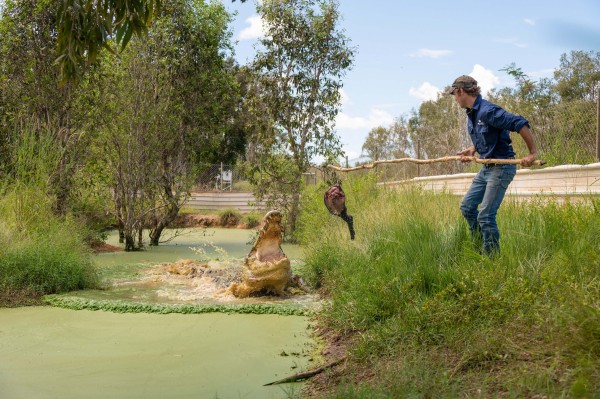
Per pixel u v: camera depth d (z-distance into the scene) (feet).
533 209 26.09
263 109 58.59
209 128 61.00
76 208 49.60
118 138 52.80
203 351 19.92
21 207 38.17
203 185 96.99
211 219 79.97
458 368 15.03
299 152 57.41
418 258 23.57
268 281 29.09
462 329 16.89
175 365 18.38
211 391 16.05
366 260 27.96
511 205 27.63
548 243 22.07
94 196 53.42
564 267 19.13
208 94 60.08
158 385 16.56
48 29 50.21
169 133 55.67
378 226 31.81
